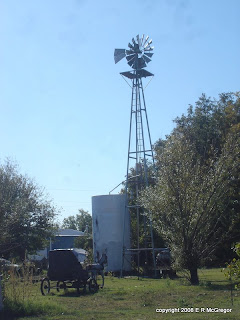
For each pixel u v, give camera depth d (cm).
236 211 2484
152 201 2205
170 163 2189
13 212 2367
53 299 1812
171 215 2161
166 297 1688
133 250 3631
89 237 6234
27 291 1487
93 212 3909
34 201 3512
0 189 2572
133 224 4066
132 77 3478
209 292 1772
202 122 3541
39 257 4919
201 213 2098
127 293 1962
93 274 2212
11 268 1518
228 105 3575
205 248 2153
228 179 2192
